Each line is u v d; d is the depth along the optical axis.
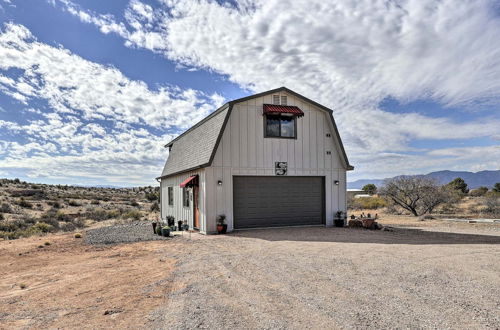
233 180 14.32
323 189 15.87
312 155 15.61
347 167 15.98
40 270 7.78
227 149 14.09
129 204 39.00
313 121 15.75
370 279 6.02
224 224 13.38
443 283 5.70
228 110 14.00
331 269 6.83
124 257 8.96
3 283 6.73
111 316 4.56
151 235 13.60
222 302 4.97
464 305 4.64
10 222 20.41
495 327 3.91
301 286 5.68
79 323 4.35
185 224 15.40
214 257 8.41
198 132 17.31
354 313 4.40
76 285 6.28
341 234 12.70
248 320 4.25
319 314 4.39
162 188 23.09
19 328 4.26
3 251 10.64
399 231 13.81
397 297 5.01
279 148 15.02
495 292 5.20
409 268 6.77
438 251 8.70
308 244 10.17
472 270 6.57
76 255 9.57
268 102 14.95
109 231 15.52
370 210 28.98
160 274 6.85
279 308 4.66
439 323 4.04
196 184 14.91
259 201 14.76
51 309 4.97
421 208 24.11
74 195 43.72
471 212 23.55
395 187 24.33
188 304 4.92
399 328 3.91
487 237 11.72
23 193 38.44
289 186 15.29
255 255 8.52
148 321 4.32
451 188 25.30
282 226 15.08
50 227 18.42
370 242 10.54
